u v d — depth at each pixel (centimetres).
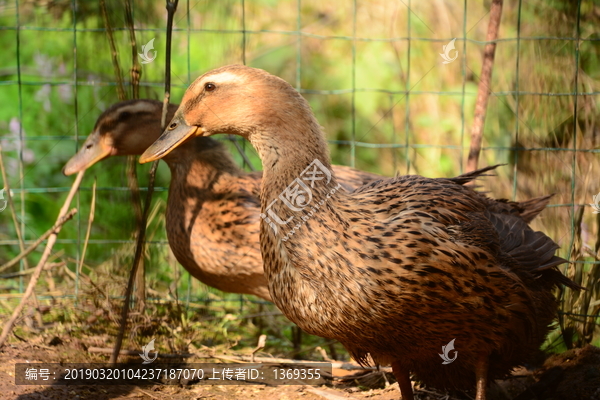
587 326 859
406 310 602
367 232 599
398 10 1505
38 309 877
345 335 633
